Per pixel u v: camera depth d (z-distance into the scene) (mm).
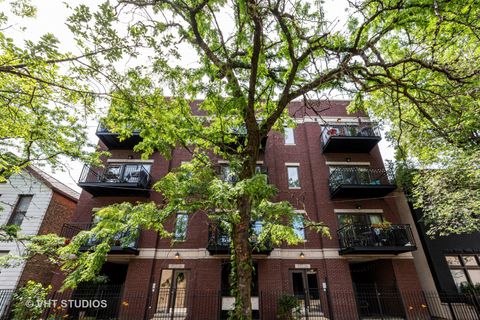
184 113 6062
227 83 5988
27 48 3422
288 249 11773
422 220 11984
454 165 9781
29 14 3941
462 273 11625
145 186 12656
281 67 6754
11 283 10805
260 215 6203
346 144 13445
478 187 9539
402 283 11180
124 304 10359
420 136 10211
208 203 5016
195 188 5219
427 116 5969
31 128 7027
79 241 5125
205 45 5543
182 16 5352
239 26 5648
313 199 12922
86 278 4918
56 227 13039
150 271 11141
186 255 11547
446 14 5176
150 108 4852
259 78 6699
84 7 3227
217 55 6141
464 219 9953
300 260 11633
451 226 10539
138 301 10602
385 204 12734
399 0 5184
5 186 12844
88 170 12789
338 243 11867
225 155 6316
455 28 5578
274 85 6906
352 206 12680
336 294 10906
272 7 5141
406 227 11836
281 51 6266
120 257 11383
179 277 11391
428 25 5473
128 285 10898
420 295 10906
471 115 7531
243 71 6637
